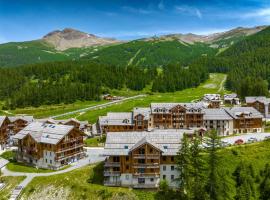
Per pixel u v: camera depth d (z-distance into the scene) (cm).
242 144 13325
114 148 10525
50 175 11400
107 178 10688
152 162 10331
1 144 15875
